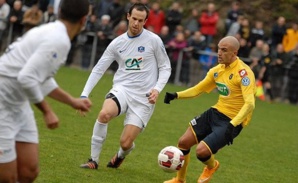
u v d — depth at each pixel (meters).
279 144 31.45
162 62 20.50
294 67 50.97
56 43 12.95
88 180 19.00
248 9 64.25
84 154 22.72
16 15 53.25
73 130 27.59
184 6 64.19
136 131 20.33
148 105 20.48
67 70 51.75
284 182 22.56
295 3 64.81
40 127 27.09
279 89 51.34
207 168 19.52
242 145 29.89
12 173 13.81
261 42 50.62
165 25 53.06
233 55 18.81
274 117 41.78
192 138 19.45
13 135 13.70
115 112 20.08
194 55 51.81
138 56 20.34
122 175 20.31
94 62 53.56
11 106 13.59
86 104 13.72
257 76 50.72
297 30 52.72
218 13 62.84
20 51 13.32
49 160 21.00
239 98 18.89
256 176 23.03
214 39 59.19
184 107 40.84
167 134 30.16
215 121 19.11
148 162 23.02
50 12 51.91
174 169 18.45
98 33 53.09
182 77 51.97
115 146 25.36
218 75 19.23
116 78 20.70
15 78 13.35
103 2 54.47
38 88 12.88
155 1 64.50
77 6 13.35
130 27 20.23
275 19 63.75
